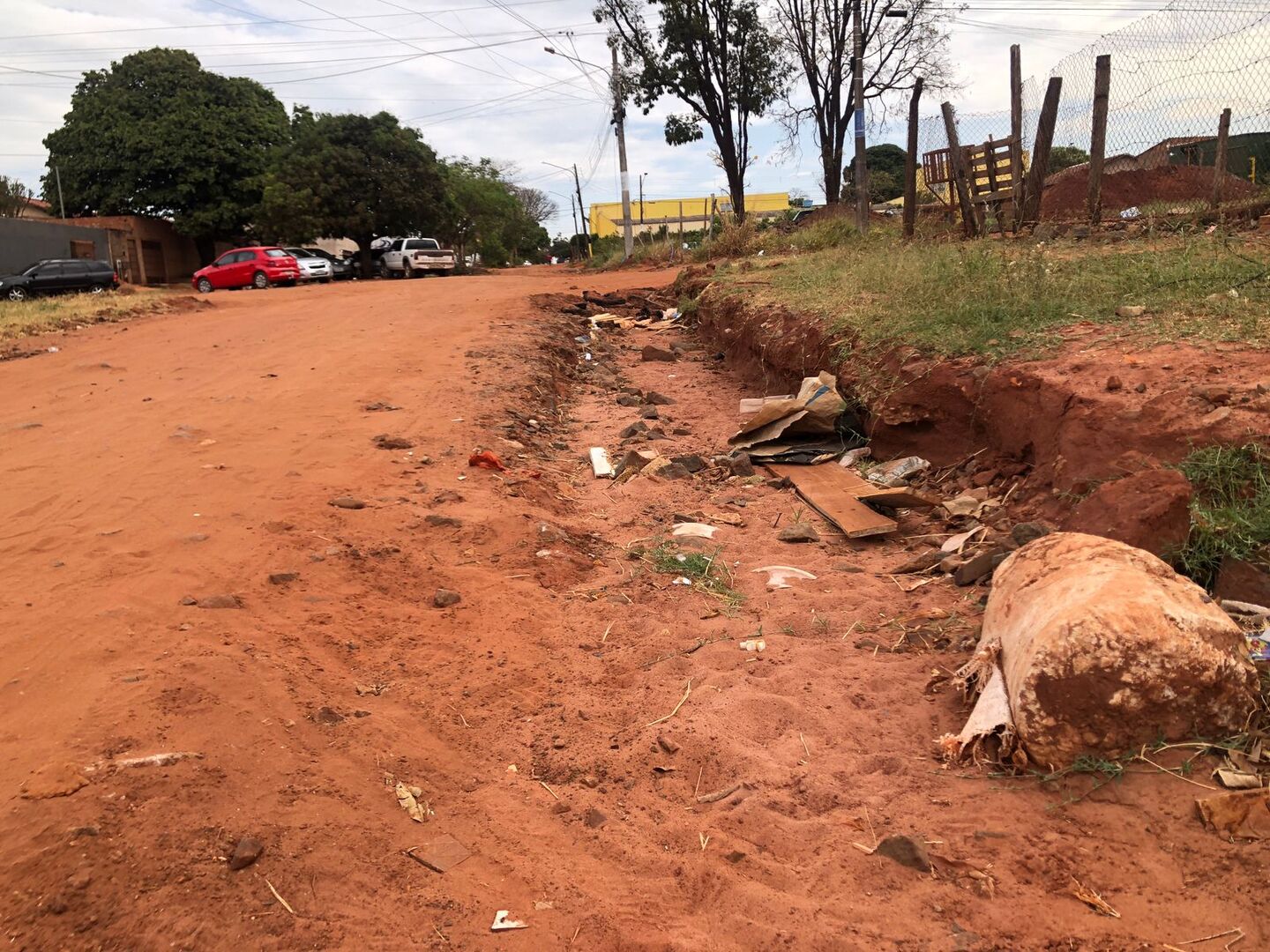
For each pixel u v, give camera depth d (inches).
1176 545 166.6
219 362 474.0
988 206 573.9
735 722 154.6
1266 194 443.2
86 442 314.8
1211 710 125.1
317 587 198.5
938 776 135.0
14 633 166.9
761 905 112.7
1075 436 212.5
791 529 254.7
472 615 194.4
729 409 414.6
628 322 671.1
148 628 168.9
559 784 141.8
